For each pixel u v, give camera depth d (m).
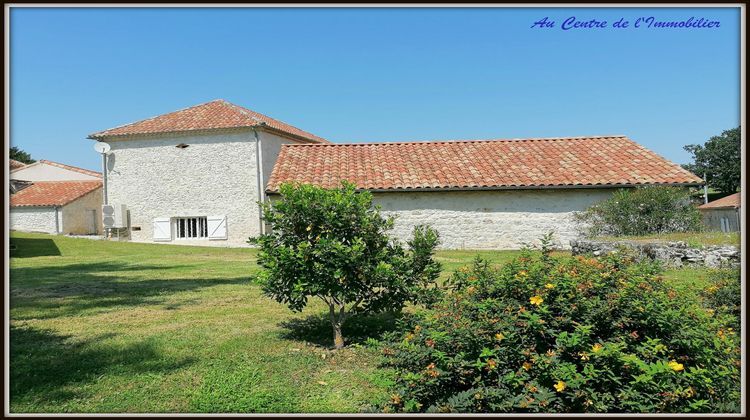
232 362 5.58
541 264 4.44
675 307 4.11
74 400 4.58
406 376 3.71
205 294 9.57
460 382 3.72
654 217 14.59
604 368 3.52
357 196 6.11
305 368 5.43
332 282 5.79
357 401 4.60
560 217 17.36
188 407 4.46
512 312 3.89
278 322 7.34
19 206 29.36
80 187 31.48
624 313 3.87
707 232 14.22
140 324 7.19
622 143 19.97
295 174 18.92
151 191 23.83
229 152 23.30
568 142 20.55
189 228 23.84
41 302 8.76
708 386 3.71
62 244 20.91
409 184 17.69
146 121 25.11
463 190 17.56
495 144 20.92
